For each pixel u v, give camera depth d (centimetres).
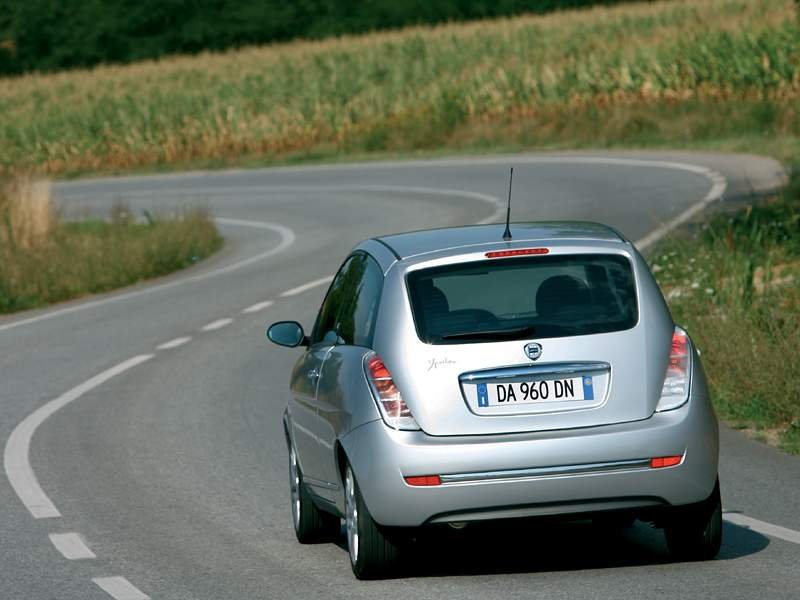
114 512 3184
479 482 2256
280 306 7000
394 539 2372
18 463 3834
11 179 10225
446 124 17800
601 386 2317
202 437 4097
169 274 9225
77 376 5416
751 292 4791
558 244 2458
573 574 2428
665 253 6438
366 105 19475
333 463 2508
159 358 5738
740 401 3981
